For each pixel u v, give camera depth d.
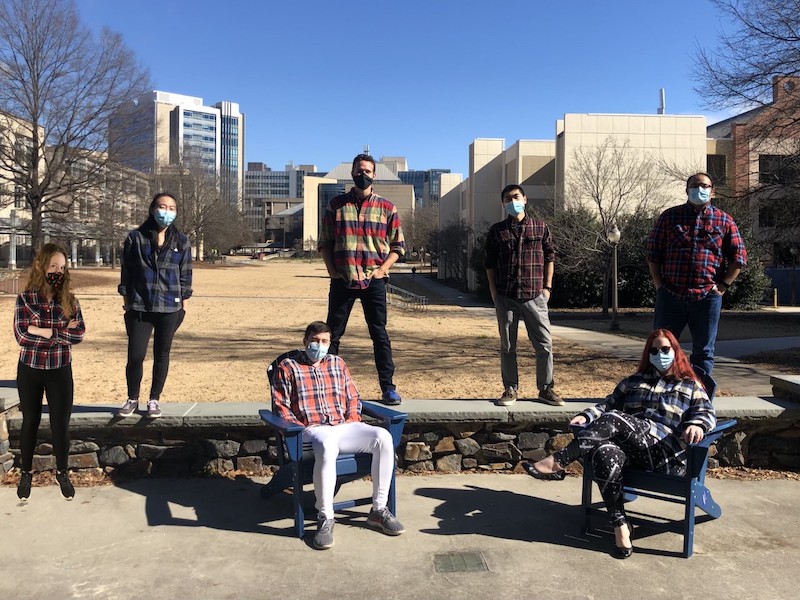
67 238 45.62
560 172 34.00
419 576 3.52
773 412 5.23
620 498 3.83
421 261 114.69
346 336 15.66
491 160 47.06
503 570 3.60
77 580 3.46
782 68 15.62
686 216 5.11
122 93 35.78
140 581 3.46
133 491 4.78
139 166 39.66
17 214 53.25
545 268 5.43
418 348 13.50
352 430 4.22
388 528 4.05
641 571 3.59
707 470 5.27
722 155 33.66
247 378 9.76
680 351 4.24
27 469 4.48
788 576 3.54
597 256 24.06
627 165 28.88
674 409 4.13
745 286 28.70
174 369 10.65
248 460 5.14
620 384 4.46
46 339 4.37
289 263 107.12
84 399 8.06
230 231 87.50
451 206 67.38
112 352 12.52
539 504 4.61
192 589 3.38
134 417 4.96
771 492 4.82
